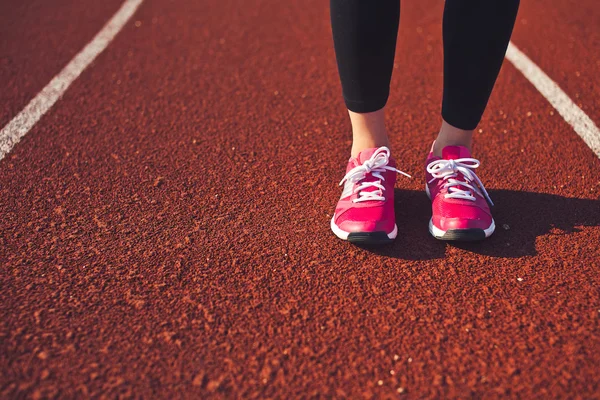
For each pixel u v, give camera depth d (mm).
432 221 1767
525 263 1668
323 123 2406
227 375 1346
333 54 2965
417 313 1508
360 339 1436
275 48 3025
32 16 3389
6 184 2027
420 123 2402
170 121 2420
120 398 1293
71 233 1808
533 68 2762
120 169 2117
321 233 1803
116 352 1405
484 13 1529
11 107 2492
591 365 1347
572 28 3150
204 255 1714
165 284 1610
